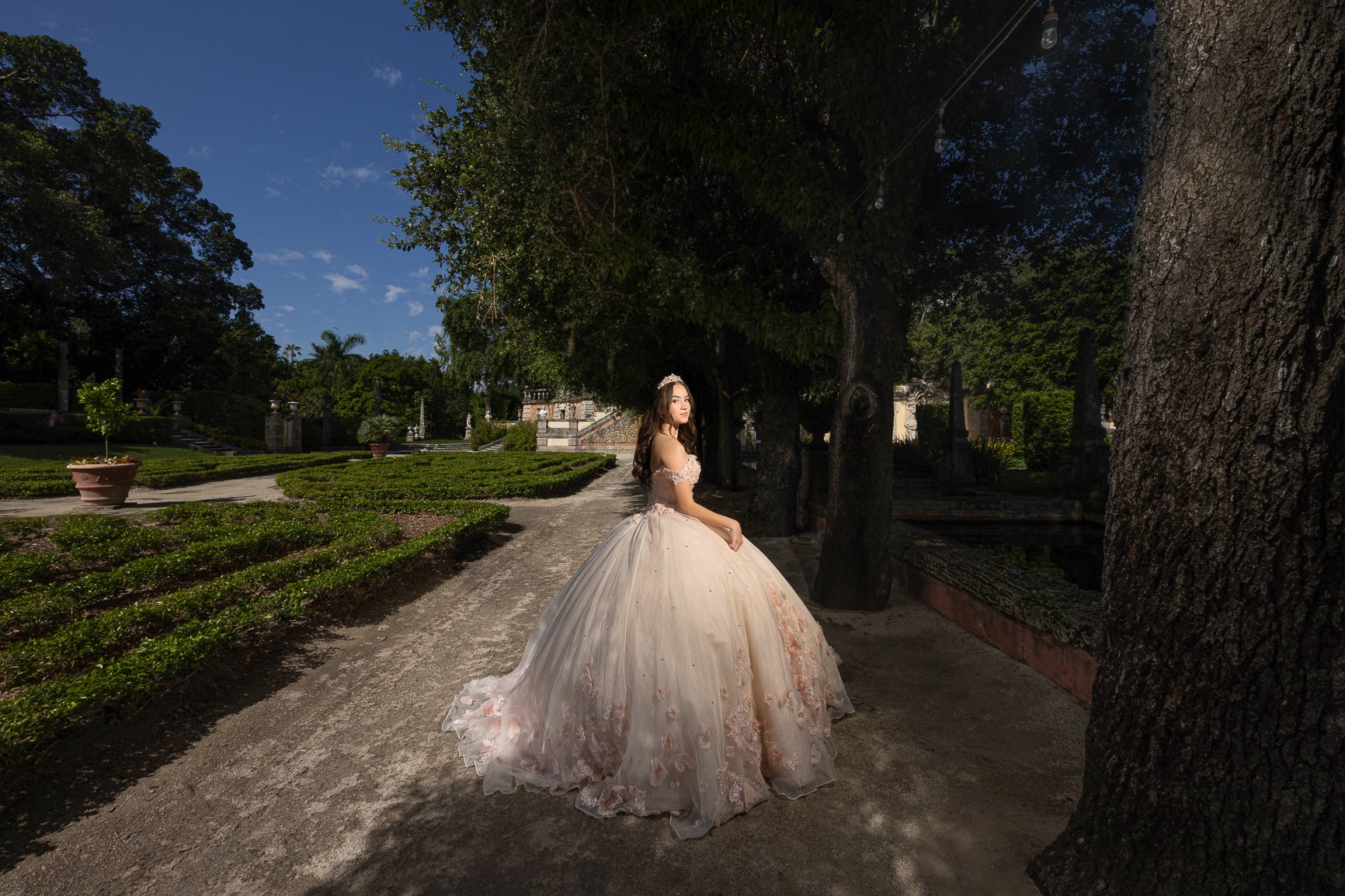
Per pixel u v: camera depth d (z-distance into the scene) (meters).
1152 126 1.55
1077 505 8.99
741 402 16.66
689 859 1.96
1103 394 19.38
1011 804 2.24
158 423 26.81
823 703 2.58
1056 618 3.26
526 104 4.86
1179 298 1.42
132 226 30.44
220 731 2.91
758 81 6.02
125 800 2.34
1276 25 1.24
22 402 25.78
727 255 6.70
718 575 2.42
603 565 2.63
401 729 2.92
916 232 5.73
